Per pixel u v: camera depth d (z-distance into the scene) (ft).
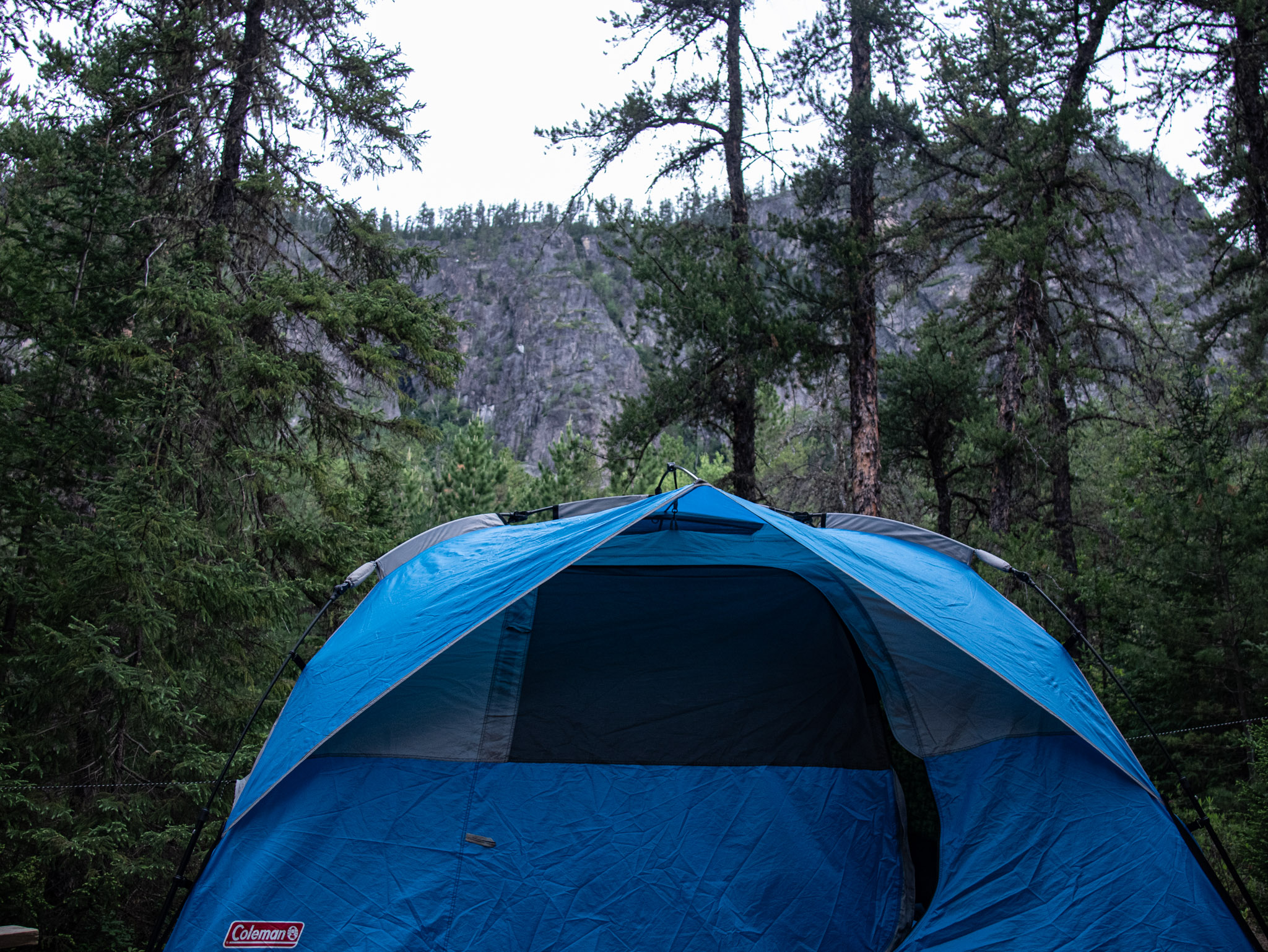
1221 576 28.60
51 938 19.85
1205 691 28.53
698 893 12.71
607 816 13.74
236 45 29.91
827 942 12.22
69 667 20.22
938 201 48.11
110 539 20.75
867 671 16.96
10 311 24.72
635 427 42.32
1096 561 43.75
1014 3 41.09
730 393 43.34
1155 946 11.10
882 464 51.62
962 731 14.48
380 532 30.63
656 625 18.28
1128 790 13.08
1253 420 38.29
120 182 26.76
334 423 31.96
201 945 11.36
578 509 20.92
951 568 17.28
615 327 454.40
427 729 14.62
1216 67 37.81
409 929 11.67
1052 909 11.64
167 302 25.18
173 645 23.31
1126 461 44.11
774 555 19.47
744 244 41.81
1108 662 31.32
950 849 12.73
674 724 15.61
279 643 27.04
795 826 13.98
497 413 424.46
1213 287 48.57
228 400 28.02
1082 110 40.42
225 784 22.52
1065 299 46.34
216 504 27.81
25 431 23.98
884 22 41.27
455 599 14.16
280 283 28.53
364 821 12.96
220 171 29.53
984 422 44.37
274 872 12.10
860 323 41.86
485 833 13.16
